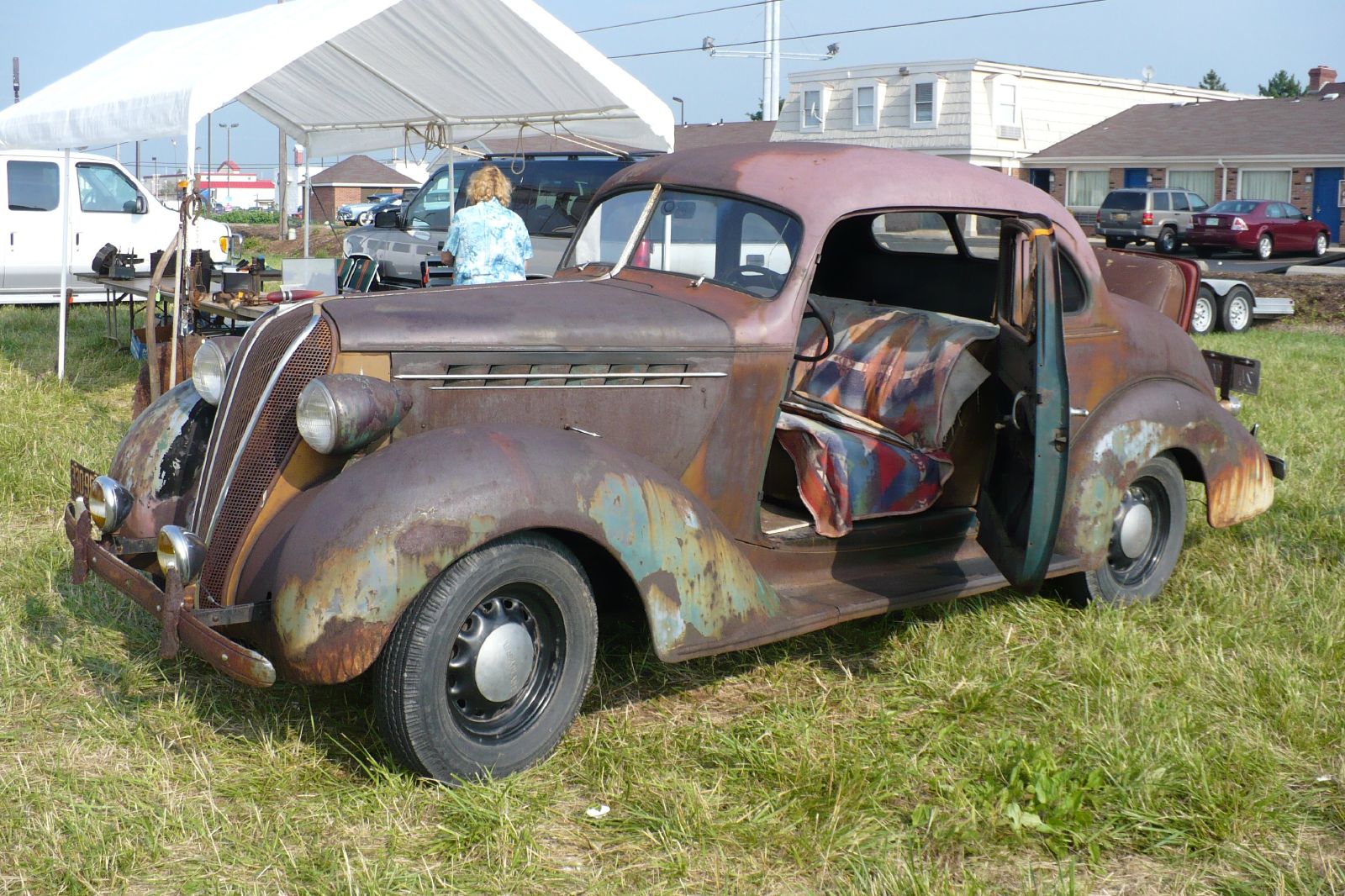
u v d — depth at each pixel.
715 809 3.12
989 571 4.37
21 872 2.74
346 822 3.02
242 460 3.27
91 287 13.70
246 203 75.94
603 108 8.46
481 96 8.99
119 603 4.38
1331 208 30.86
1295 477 6.56
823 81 36.81
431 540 2.97
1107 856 3.01
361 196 55.25
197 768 3.20
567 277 4.38
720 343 3.76
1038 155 35.41
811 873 2.89
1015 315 4.06
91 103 7.87
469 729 3.20
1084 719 3.65
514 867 2.83
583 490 3.20
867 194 4.05
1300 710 3.70
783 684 3.94
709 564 3.46
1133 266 5.39
